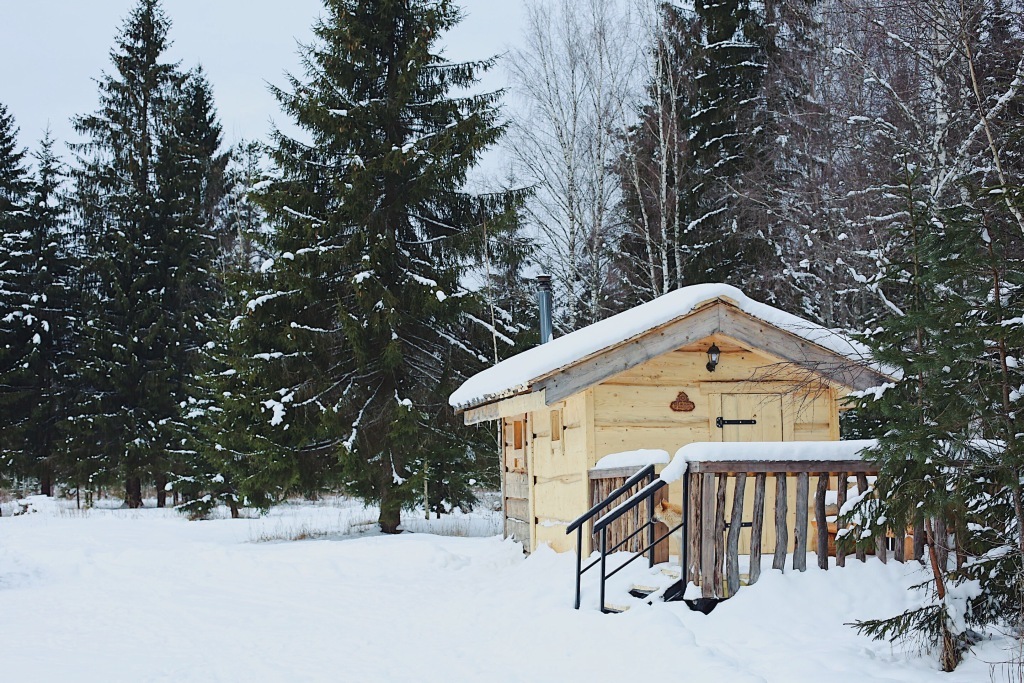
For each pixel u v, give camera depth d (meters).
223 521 25.83
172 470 33.97
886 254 16.20
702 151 26.98
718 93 27.55
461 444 22.58
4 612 12.10
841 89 21.56
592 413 11.98
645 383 12.20
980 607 6.87
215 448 23.11
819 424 12.54
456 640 9.30
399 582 14.01
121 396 35.31
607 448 11.96
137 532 22.20
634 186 27.38
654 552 9.58
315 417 21.38
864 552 8.29
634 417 12.10
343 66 22.47
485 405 14.75
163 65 38.12
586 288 27.73
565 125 26.72
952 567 7.86
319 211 22.41
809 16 23.12
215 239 39.41
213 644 9.62
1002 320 6.64
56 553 17.80
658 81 26.00
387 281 22.14
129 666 8.53
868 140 19.98
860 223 18.41
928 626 6.93
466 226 23.39
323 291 22.06
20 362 36.91
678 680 6.59
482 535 20.86
